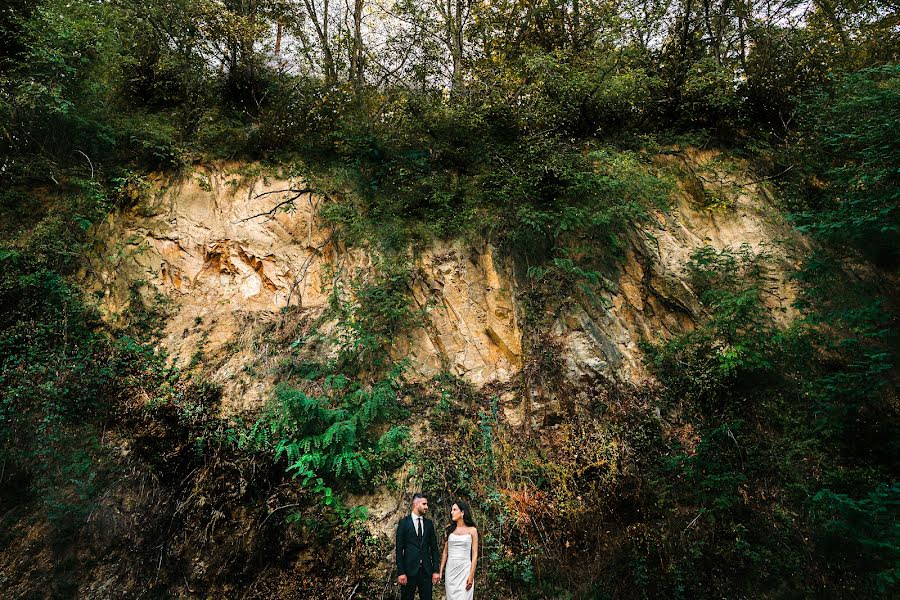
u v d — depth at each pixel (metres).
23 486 5.55
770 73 9.89
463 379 7.15
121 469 5.77
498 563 5.48
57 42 7.56
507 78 10.24
